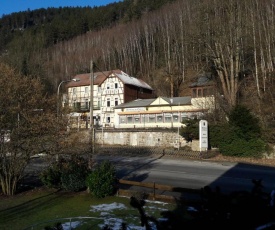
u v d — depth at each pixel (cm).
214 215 258
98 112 5906
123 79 5766
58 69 9600
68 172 1526
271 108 2903
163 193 1467
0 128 1476
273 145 2606
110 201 1325
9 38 12738
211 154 2775
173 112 4416
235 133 2722
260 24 4197
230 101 3338
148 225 292
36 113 1564
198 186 1644
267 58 3888
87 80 6344
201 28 3812
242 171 2119
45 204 1323
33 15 18175
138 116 4772
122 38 9431
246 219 249
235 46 3581
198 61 5172
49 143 1527
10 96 1459
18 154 1526
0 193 1541
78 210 1204
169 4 9225
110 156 2959
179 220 263
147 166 2356
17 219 1122
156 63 7762
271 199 260
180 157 2823
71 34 12400
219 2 3856
